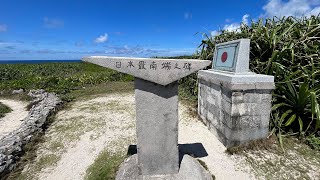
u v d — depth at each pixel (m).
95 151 3.42
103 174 2.78
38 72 15.67
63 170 2.97
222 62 3.85
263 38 4.31
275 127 3.64
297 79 3.78
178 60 2.28
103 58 2.20
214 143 3.62
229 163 3.04
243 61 3.35
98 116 4.99
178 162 2.60
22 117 5.62
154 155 2.53
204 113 4.40
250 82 3.19
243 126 3.31
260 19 4.85
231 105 3.22
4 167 2.82
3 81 11.02
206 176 2.66
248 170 2.88
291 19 4.74
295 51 4.09
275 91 3.96
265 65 4.20
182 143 3.64
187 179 2.53
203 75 4.30
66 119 4.81
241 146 3.34
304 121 3.90
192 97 6.10
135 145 3.52
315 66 3.96
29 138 3.64
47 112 4.93
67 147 3.55
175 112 2.45
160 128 2.46
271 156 3.15
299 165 2.95
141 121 2.42
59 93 7.61
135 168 2.66
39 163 3.12
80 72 16.42
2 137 4.04
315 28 4.04
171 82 2.33
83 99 6.73
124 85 9.03
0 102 7.24
